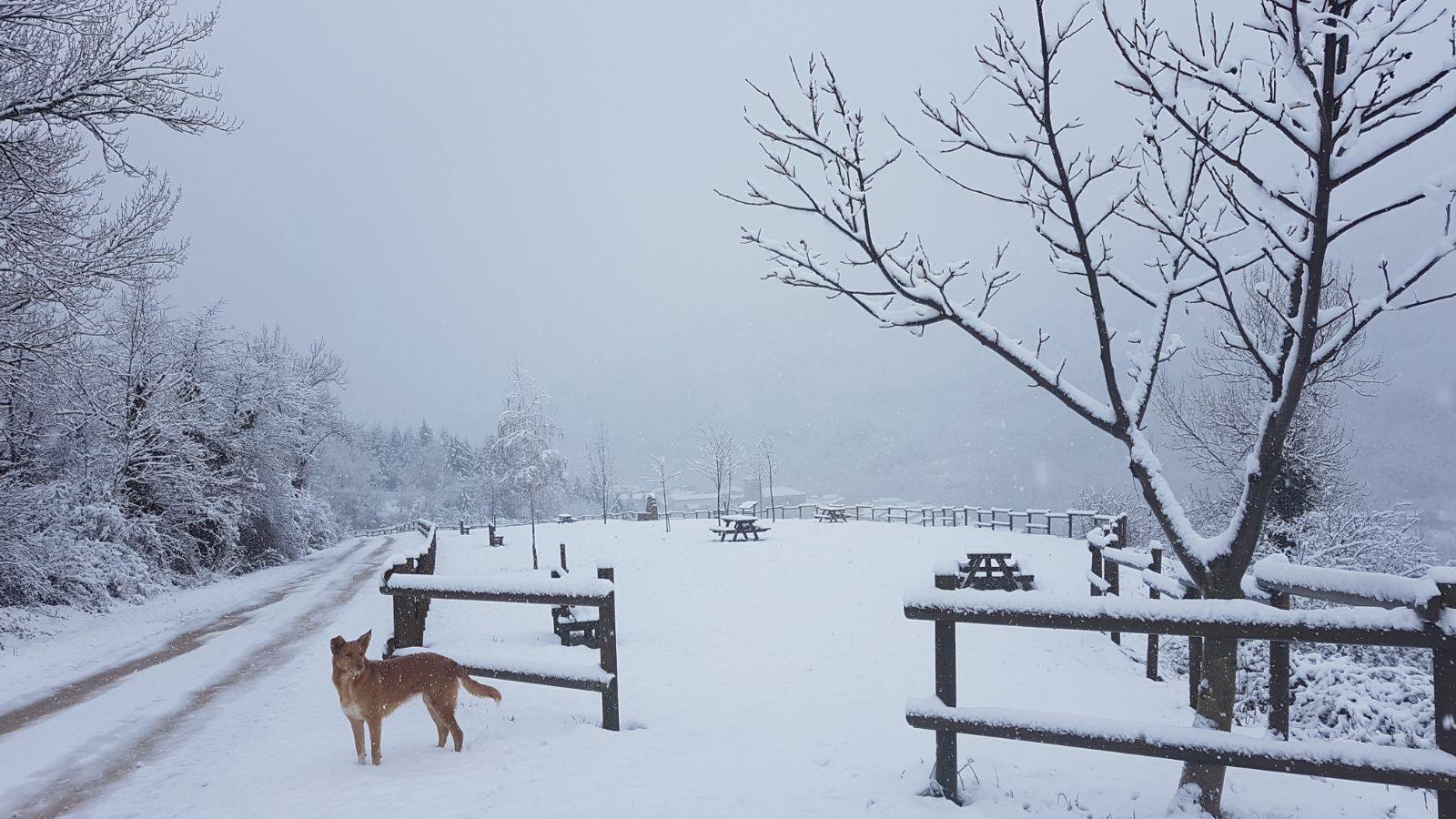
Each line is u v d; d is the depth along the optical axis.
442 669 6.02
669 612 15.09
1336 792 5.01
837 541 27.78
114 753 6.80
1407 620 3.53
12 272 14.23
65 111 13.64
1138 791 4.87
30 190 13.88
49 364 17.28
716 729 6.74
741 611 15.05
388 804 4.89
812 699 8.27
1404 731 6.82
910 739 6.45
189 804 5.24
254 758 6.25
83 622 17.03
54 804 5.55
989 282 5.11
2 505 18.98
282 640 13.05
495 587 6.73
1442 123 3.61
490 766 5.60
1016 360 5.02
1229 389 25.25
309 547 43.09
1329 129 3.82
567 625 11.66
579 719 6.95
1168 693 8.78
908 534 29.80
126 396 26.14
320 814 4.82
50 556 18.77
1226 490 26.31
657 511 56.38
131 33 13.80
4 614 16.09
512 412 42.50
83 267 15.10
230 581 28.45
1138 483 5.04
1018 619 4.36
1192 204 5.08
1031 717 4.36
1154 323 4.94
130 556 22.25
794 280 5.23
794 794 4.96
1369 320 4.18
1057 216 4.97
